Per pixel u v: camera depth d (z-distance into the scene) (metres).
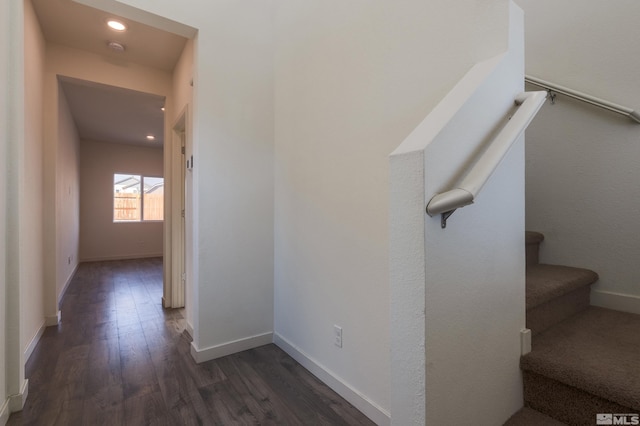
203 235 2.21
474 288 0.96
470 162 0.94
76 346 2.47
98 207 6.93
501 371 1.06
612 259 1.68
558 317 1.44
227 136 2.31
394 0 1.48
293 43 2.26
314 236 2.03
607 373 0.98
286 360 2.21
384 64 1.53
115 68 3.15
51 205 2.95
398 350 0.87
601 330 1.34
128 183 7.39
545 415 1.10
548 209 1.93
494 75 1.02
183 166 3.48
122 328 2.88
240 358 2.24
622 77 1.64
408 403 0.84
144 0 2.00
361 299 1.65
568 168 1.84
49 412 1.64
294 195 2.25
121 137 6.49
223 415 1.61
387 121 1.51
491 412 1.02
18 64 1.60
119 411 1.65
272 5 2.53
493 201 1.04
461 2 1.21
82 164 6.73
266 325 2.49
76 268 5.79
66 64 2.94
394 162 0.86
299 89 2.19
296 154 2.23
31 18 2.34
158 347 2.45
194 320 2.29
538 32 1.96
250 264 2.41
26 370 2.08
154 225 7.59
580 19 1.78
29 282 2.35
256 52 2.44
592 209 1.75
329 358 1.88
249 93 2.40
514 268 1.13
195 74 2.25
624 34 1.63
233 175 2.33
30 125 2.37
